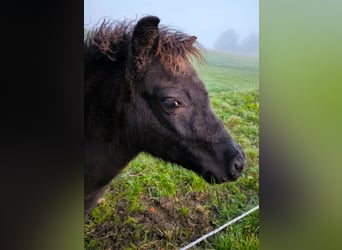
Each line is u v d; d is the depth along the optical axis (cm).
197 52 145
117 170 148
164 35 141
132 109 142
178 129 143
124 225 148
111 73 142
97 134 145
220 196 153
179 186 149
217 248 153
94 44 141
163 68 140
